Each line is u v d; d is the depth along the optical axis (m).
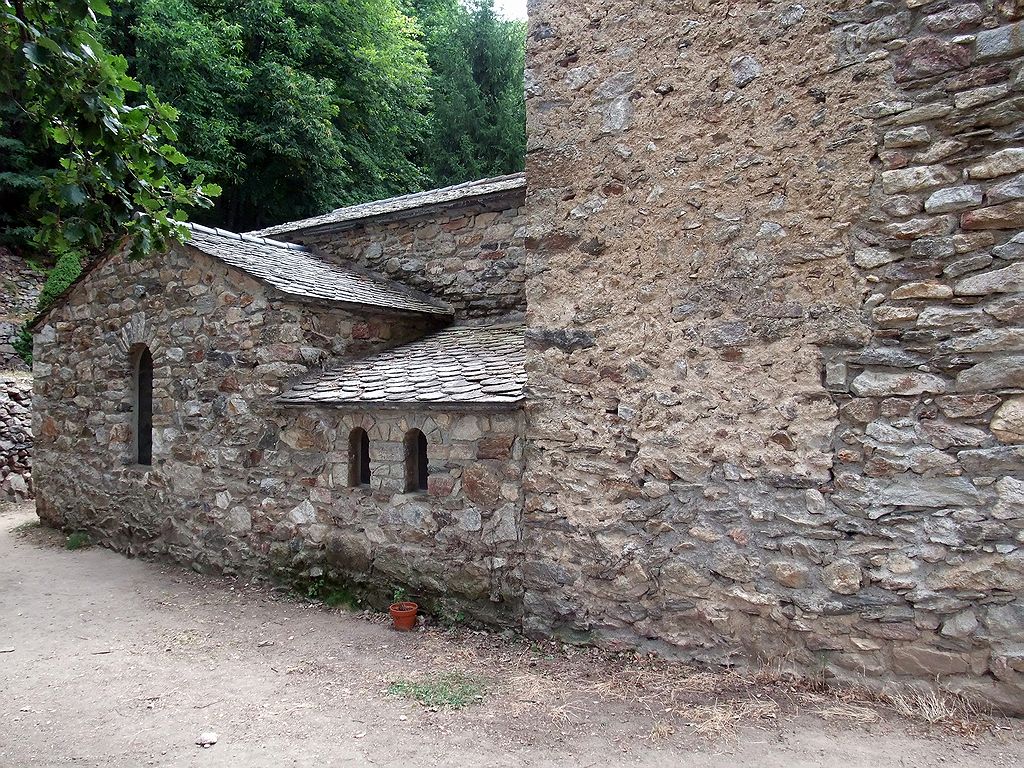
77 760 3.56
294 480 6.35
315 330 6.59
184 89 14.76
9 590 6.69
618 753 3.42
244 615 5.87
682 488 4.34
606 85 4.68
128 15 14.47
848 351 3.84
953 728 3.39
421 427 5.54
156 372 7.51
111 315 8.10
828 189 3.90
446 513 5.40
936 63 3.62
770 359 4.07
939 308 3.60
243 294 6.66
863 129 3.80
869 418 3.77
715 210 4.26
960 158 3.57
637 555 4.48
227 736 3.77
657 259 4.46
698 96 4.34
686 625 4.31
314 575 6.20
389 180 19.61
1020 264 3.41
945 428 3.58
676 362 4.38
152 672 4.72
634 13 4.58
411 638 5.18
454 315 7.83
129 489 7.88
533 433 4.90
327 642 5.18
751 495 4.10
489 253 7.60
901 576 3.67
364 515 5.89
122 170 4.20
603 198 4.67
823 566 3.87
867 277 3.78
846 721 3.54
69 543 8.24
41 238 4.30
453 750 3.53
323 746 3.62
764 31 4.11
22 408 11.88
